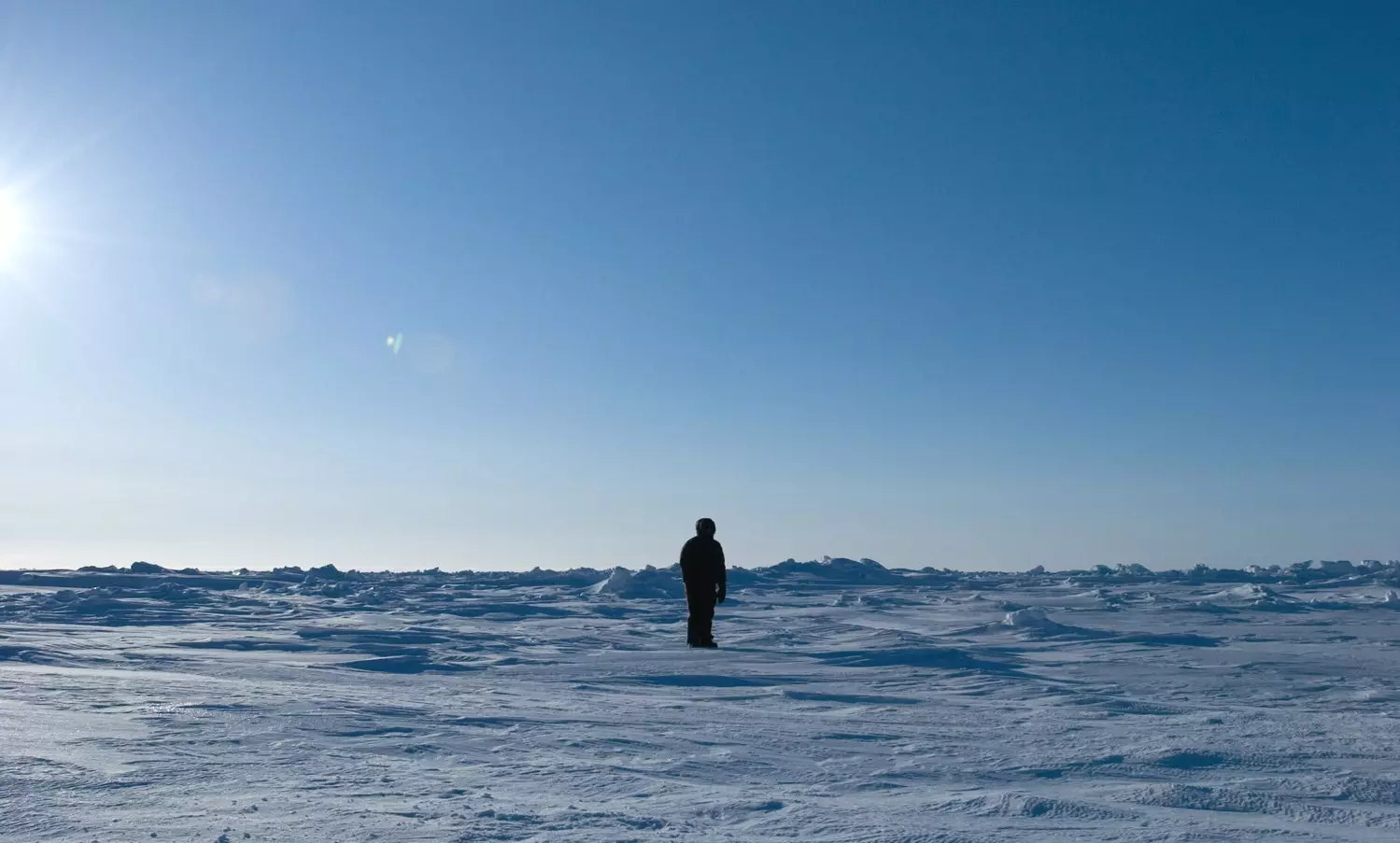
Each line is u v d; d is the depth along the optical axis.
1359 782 3.84
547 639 12.85
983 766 4.36
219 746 4.45
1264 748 4.80
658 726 5.47
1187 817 3.29
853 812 3.31
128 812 3.13
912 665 9.70
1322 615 19.45
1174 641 12.91
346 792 3.54
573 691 7.38
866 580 39.72
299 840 2.77
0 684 6.52
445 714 5.67
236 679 7.48
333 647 10.91
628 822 3.10
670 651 11.16
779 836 2.96
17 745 4.31
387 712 5.66
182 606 20.17
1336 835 3.05
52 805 3.23
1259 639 13.44
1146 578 38.91
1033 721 5.93
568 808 3.28
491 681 8.04
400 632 12.82
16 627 13.66
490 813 3.17
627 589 27.55
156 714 5.29
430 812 3.17
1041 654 11.15
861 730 5.45
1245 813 3.39
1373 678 8.71
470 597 25.33
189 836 2.81
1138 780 4.11
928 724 5.71
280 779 3.77
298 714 5.42
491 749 4.62
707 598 11.95
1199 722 5.88
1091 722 5.90
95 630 13.31
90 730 4.75
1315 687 8.05
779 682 8.21
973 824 3.14
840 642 12.40
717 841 2.87
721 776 4.09
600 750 4.66
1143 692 7.74
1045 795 3.59
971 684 8.09
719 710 6.28
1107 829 3.09
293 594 27.06
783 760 4.49
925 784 3.96
